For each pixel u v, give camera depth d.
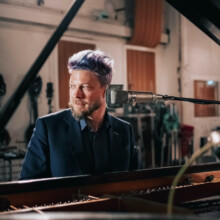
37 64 3.87
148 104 6.77
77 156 1.63
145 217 0.51
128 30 7.07
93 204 1.09
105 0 6.85
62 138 1.65
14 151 5.15
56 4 6.05
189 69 7.91
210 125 8.38
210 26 1.79
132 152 1.84
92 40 6.65
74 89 1.53
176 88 7.95
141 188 1.38
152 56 7.70
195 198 1.34
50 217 0.54
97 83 1.53
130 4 7.26
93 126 1.67
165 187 1.43
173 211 0.90
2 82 5.51
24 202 1.14
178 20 7.88
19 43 5.74
